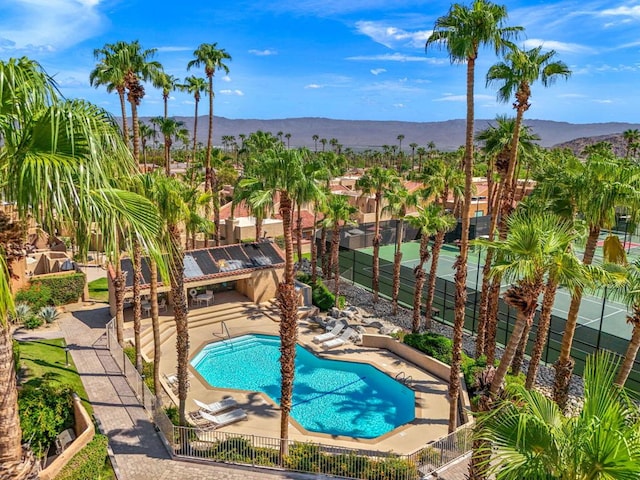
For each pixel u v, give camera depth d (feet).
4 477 25.39
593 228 53.52
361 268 128.47
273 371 80.84
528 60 62.75
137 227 25.11
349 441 60.23
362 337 89.56
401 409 69.62
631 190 47.39
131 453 53.31
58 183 21.06
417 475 49.80
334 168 215.31
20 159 21.72
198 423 61.82
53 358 73.61
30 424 49.70
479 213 214.07
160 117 161.58
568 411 64.59
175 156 376.68
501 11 52.65
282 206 53.11
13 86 21.12
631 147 280.10
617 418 24.27
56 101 23.00
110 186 26.18
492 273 38.11
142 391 63.46
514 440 25.34
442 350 81.05
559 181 55.57
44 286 94.63
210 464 52.16
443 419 65.77
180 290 55.72
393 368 80.84
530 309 38.47
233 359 85.10
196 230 61.31
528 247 37.32
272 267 110.01
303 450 52.70
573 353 80.12
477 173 184.85
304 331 95.96
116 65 83.71
